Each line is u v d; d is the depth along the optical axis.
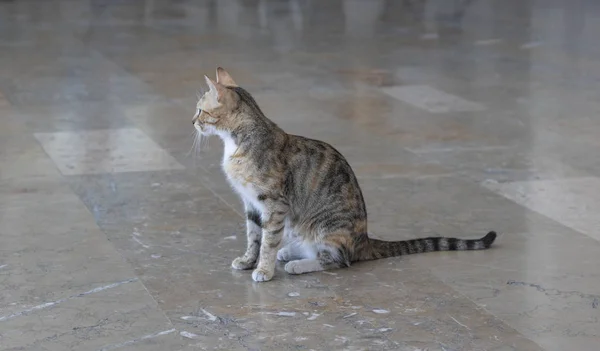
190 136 9.97
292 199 6.20
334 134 10.06
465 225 7.24
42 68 13.67
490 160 9.03
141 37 16.48
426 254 6.61
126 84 12.62
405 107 11.29
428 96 11.86
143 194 8.01
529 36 16.23
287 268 6.24
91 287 6.03
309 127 10.35
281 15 19.20
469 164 8.91
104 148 9.48
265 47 15.48
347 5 20.67
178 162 9.02
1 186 8.17
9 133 10.02
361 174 8.61
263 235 6.14
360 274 6.25
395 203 7.77
